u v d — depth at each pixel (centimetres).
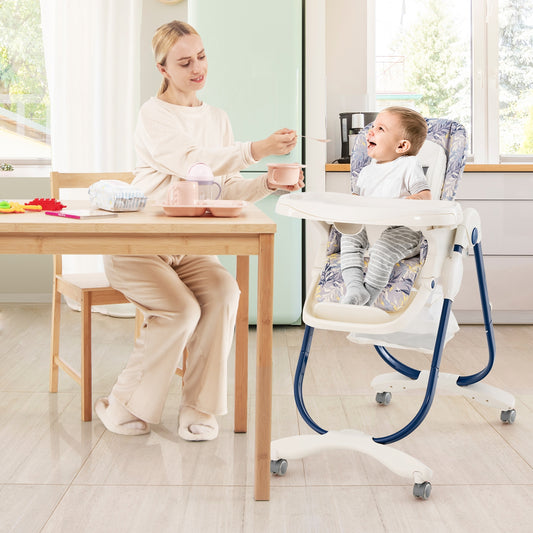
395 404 259
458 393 246
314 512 174
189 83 225
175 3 421
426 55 454
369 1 438
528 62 451
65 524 166
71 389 274
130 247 168
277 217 377
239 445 217
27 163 448
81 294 233
